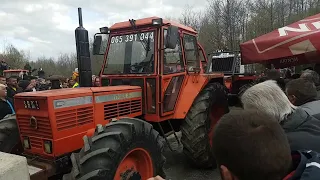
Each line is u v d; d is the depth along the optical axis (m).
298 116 1.87
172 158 5.31
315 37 4.30
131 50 4.42
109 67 4.62
